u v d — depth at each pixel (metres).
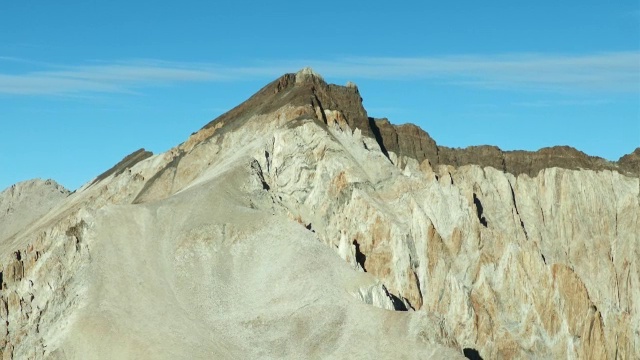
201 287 129.12
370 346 116.69
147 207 140.00
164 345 119.62
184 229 137.00
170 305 126.00
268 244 133.88
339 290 125.25
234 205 142.12
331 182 157.88
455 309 149.88
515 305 157.25
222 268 131.88
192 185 156.00
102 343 120.94
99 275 130.25
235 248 134.25
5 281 141.25
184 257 133.00
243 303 127.19
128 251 133.50
